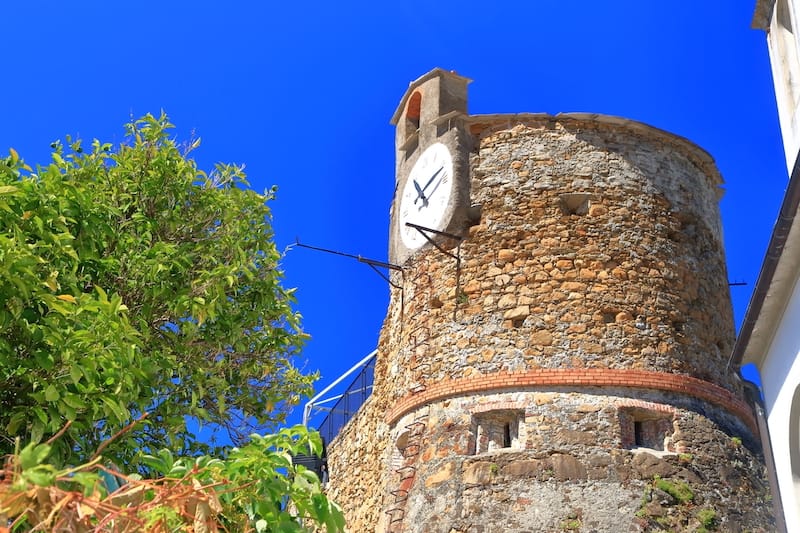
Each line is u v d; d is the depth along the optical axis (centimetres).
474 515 1705
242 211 1417
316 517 746
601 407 1758
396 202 2234
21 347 960
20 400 975
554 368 1798
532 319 1855
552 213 1950
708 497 1702
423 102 2230
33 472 524
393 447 1972
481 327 1886
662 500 1669
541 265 1903
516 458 1728
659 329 1853
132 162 1361
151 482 586
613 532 1630
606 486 1677
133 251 1219
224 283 1248
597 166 1998
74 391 975
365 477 2317
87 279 1151
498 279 1916
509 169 2019
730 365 1394
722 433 1802
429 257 2036
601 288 1873
